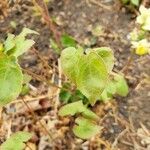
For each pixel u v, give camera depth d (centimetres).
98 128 18
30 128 21
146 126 21
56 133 21
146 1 25
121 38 24
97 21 25
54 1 26
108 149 20
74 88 22
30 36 24
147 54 23
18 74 12
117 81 21
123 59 23
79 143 21
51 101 22
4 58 12
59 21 25
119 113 22
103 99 20
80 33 24
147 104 22
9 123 22
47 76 23
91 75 13
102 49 13
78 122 18
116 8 25
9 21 25
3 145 16
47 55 24
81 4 26
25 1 26
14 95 12
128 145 20
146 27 18
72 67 13
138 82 22
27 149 20
